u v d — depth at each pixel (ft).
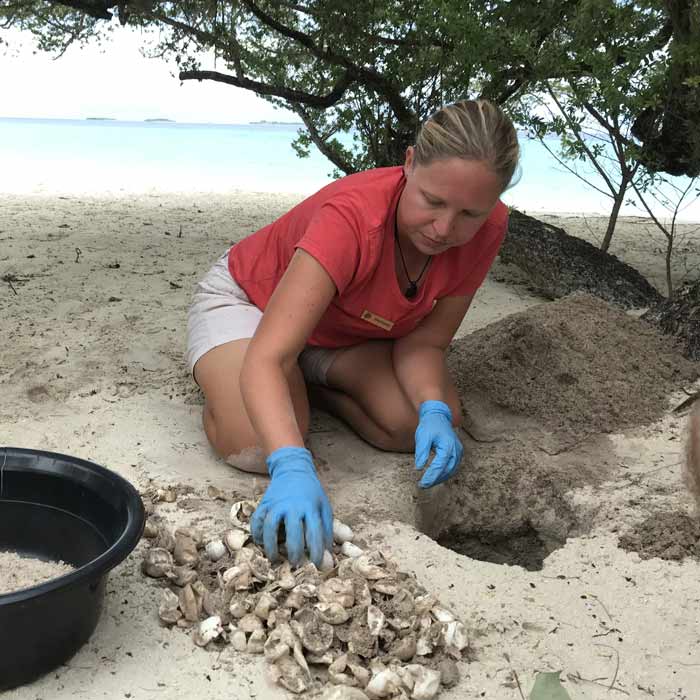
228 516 7.32
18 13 20.51
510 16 16.20
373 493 8.06
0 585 5.94
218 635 5.69
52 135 131.03
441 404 8.02
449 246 7.13
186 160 69.97
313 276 7.12
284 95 19.95
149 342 11.57
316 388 9.61
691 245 22.71
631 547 7.20
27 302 13.32
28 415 9.18
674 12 13.35
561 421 9.53
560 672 5.64
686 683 5.57
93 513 6.27
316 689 5.35
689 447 3.93
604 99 14.76
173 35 19.89
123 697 5.18
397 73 19.01
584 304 11.73
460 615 6.19
